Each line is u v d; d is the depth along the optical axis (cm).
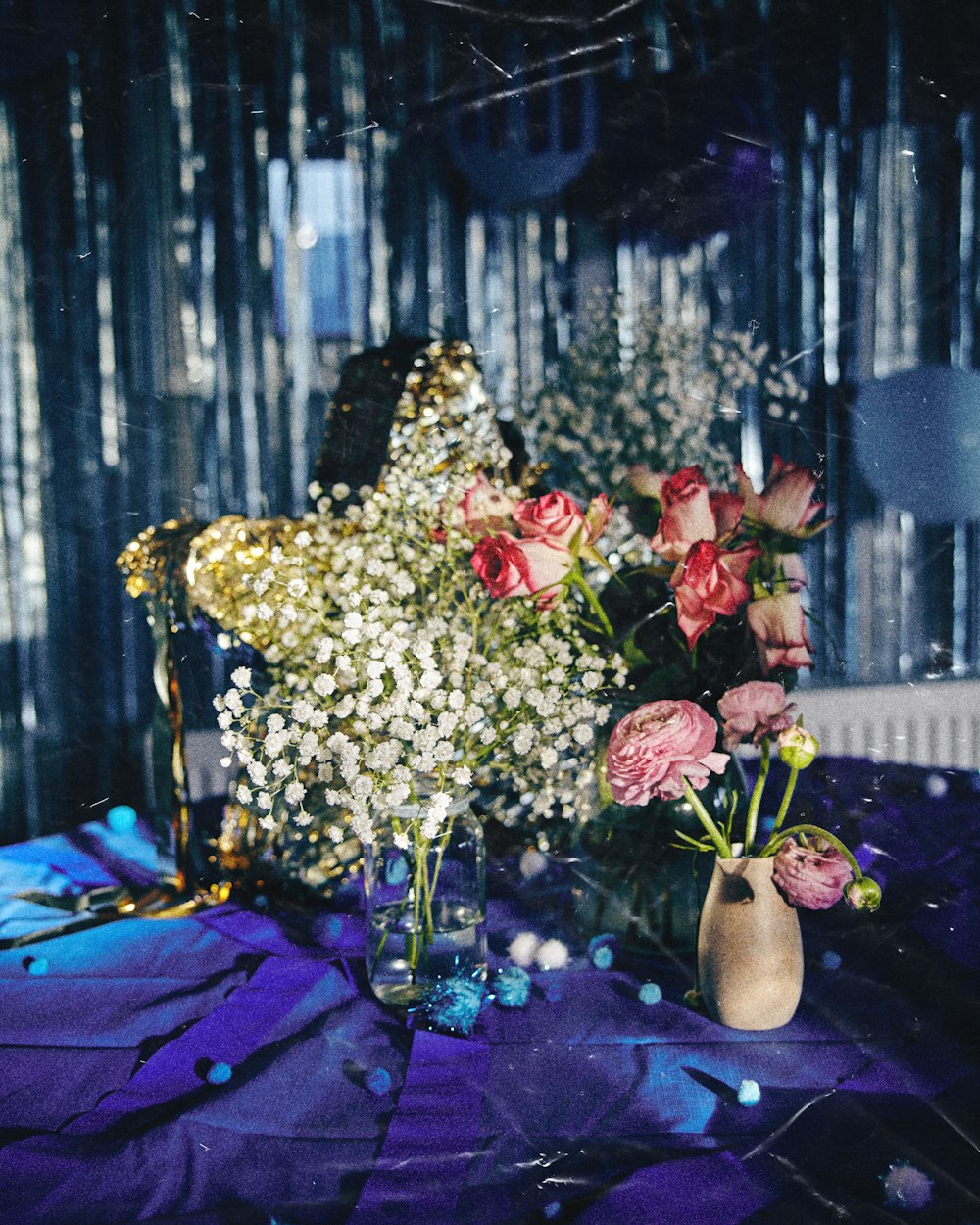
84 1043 82
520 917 100
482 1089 73
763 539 86
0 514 252
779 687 81
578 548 82
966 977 86
